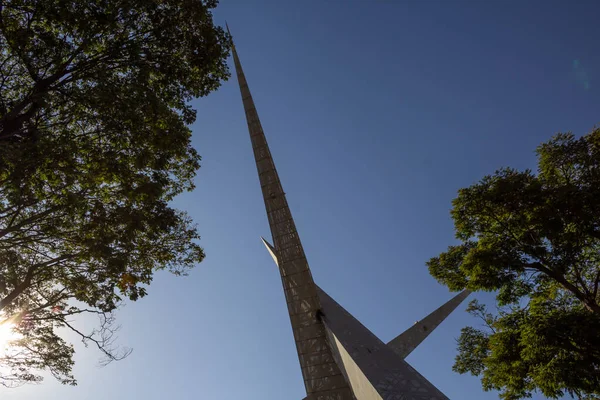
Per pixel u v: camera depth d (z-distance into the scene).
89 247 13.51
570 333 16.88
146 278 15.98
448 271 23.47
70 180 13.02
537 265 20.17
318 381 19.77
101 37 13.25
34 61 12.48
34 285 16.30
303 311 21.67
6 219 15.22
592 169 18.81
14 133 11.62
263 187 25.98
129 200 14.79
